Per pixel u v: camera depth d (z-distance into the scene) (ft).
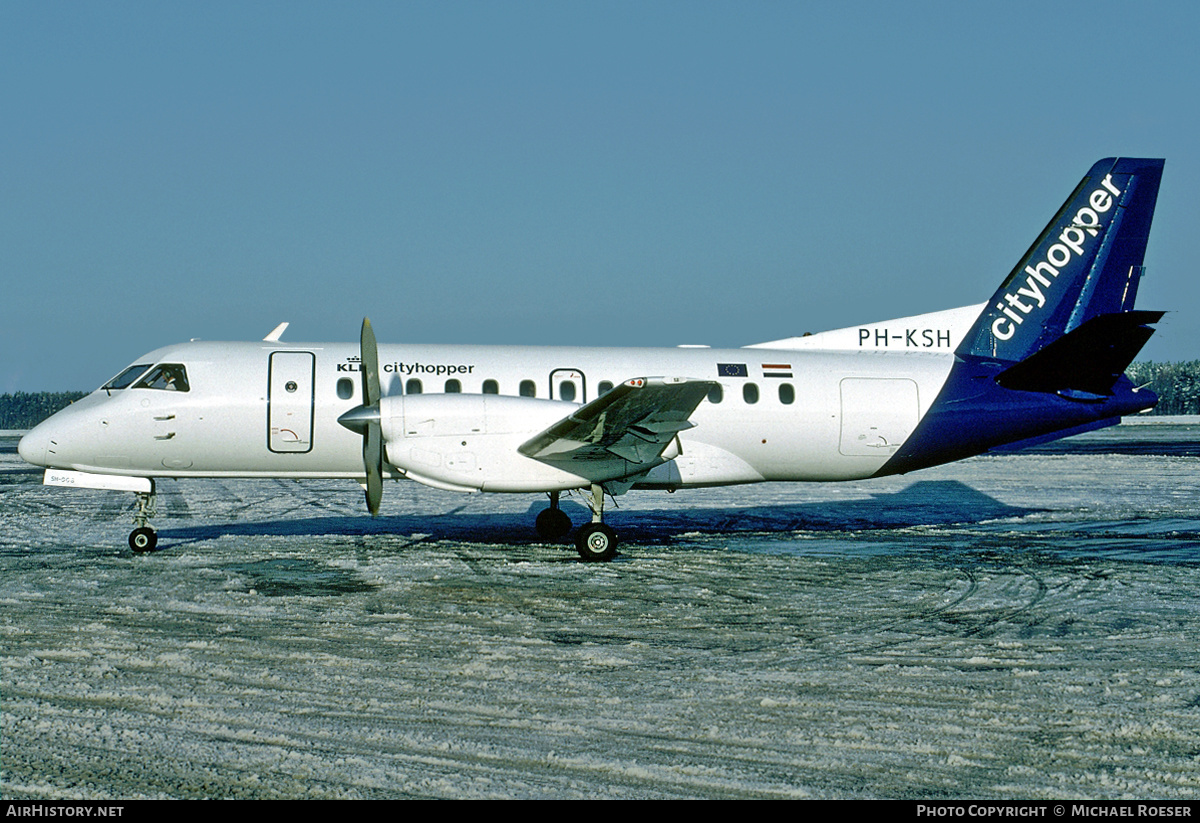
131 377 48.70
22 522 59.11
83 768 18.85
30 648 27.58
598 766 19.30
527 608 34.09
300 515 63.82
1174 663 27.14
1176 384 372.38
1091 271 54.49
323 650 27.89
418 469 43.98
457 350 50.93
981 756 20.01
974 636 30.37
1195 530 57.21
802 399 51.60
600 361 51.21
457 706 22.89
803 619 32.71
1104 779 18.84
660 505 71.26
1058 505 71.41
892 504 72.23
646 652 28.07
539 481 44.39
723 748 20.34
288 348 49.62
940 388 52.85
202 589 36.83
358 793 17.87
